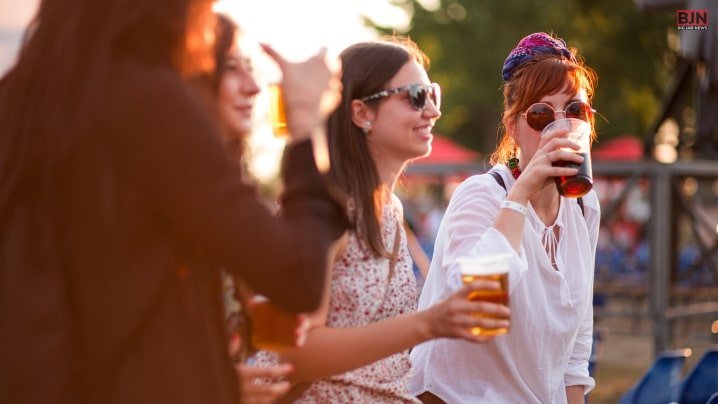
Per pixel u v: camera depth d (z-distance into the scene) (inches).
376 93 93.5
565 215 112.0
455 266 102.0
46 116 63.0
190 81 66.9
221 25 73.4
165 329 63.3
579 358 117.4
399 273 92.4
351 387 88.7
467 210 106.7
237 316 79.0
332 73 69.7
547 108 106.1
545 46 110.2
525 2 1038.4
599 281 427.8
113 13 63.3
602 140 1018.1
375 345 78.0
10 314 62.1
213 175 61.6
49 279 62.4
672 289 341.7
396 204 96.7
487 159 152.1
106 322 61.7
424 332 76.9
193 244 63.0
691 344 318.7
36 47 65.2
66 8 64.7
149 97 61.3
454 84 1092.5
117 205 61.4
